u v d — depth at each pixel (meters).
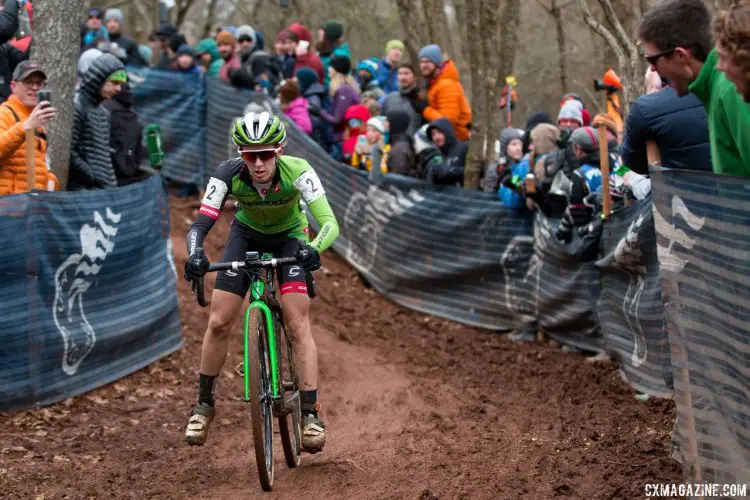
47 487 6.11
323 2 25.64
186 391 8.65
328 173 13.98
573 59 22.97
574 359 9.71
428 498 5.70
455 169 12.01
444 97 13.06
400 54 15.20
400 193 12.52
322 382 9.23
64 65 9.12
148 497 5.98
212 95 15.58
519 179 10.59
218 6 27.33
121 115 11.46
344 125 14.31
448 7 23.41
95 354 8.33
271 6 26.70
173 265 9.93
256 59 15.23
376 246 13.02
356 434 7.50
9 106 8.05
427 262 12.19
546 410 7.98
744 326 4.20
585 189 9.01
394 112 12.95
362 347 10.66
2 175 8.01
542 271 10.58
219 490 6.10
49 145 9.11
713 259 4.45
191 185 15.85
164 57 17.41
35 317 7.61
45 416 7.57
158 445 7.16
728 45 3.98
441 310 12.08
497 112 12.74
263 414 6.00
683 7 4.84
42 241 7.69
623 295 8.47
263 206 6.02
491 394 8.79
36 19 9.07
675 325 4.89
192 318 10.39
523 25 23.44
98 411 7.93
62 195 7.91
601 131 8.54
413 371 9.72
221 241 13.37
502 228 11.20
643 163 6.34
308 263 5.62
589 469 6.10
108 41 16.06
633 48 9.31
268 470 5.90
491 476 6.06
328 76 15.63
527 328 10.97
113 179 10.17
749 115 4.37
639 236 7.69
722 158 4.72
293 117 14.30
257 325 5.63
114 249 8.60
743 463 4.25
